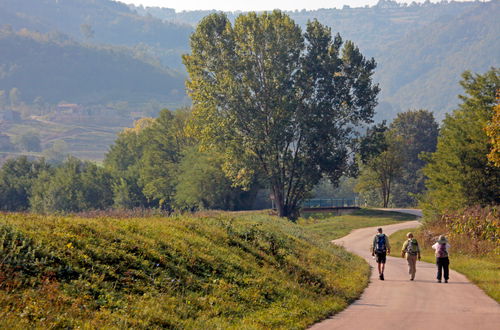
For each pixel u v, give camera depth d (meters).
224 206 137.00
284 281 29.23
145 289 20.77
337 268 42.25
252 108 99.75
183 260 25.50
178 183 149.25
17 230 21.00
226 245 32.19
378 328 20.69
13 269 18.23
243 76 98.69
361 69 109.88
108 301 18.48
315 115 107.56
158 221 33.66
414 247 40.06
